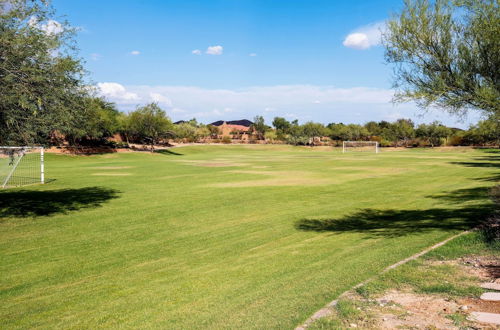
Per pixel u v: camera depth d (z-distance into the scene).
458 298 6.31
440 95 10.12
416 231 12.57
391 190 24.09
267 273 9.05
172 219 16.20
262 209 18.22
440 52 10.16
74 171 37.94
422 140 109.75
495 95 9.40
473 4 9.56
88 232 14.13
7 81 13.29
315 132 127.50
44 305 7.68
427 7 10.23
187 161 55.41
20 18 14.31
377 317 5.66
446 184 26.50
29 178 31.53
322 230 13.91
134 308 7.30
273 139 138.00
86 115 18.45
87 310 7.32
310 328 5.39
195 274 9.34
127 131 84.81
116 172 36.91
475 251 9.04
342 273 8.30
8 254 11.49
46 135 16.52
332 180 30.00
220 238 13.09
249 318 6.25
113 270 9.89
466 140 98.62
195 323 6.32
